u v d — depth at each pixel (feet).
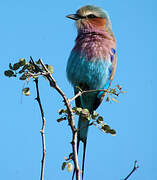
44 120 19.84
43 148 19.12
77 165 17.52
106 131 20.39
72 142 18.47
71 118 19.36
